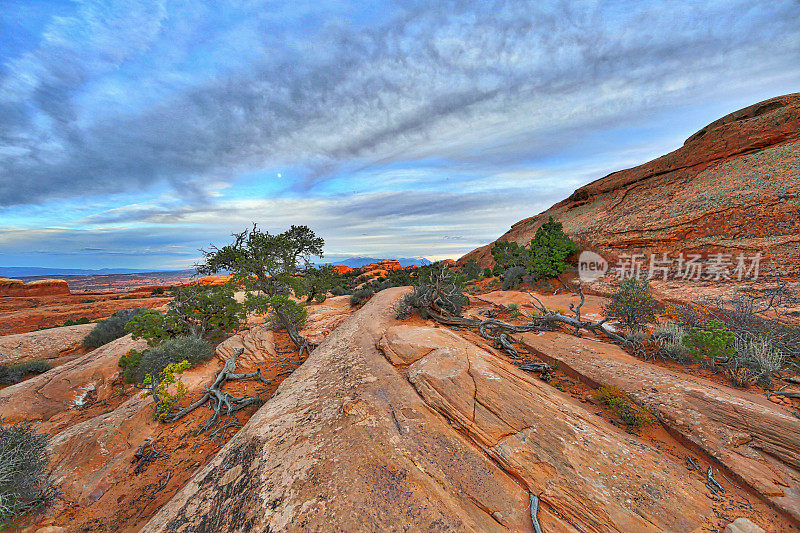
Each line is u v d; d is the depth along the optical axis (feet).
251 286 55.72
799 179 61.16
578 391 24.34
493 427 17.19
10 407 34.27
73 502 18.47
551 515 12.67
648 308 32.30
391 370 25.68
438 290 43.78
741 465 14.67
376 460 15.48
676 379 22.30
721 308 34.58
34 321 107.34
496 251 99.50
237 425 26.53
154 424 26.32
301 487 14.39
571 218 134.51
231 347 42.98
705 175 92.07
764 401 19.16
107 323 65.67
